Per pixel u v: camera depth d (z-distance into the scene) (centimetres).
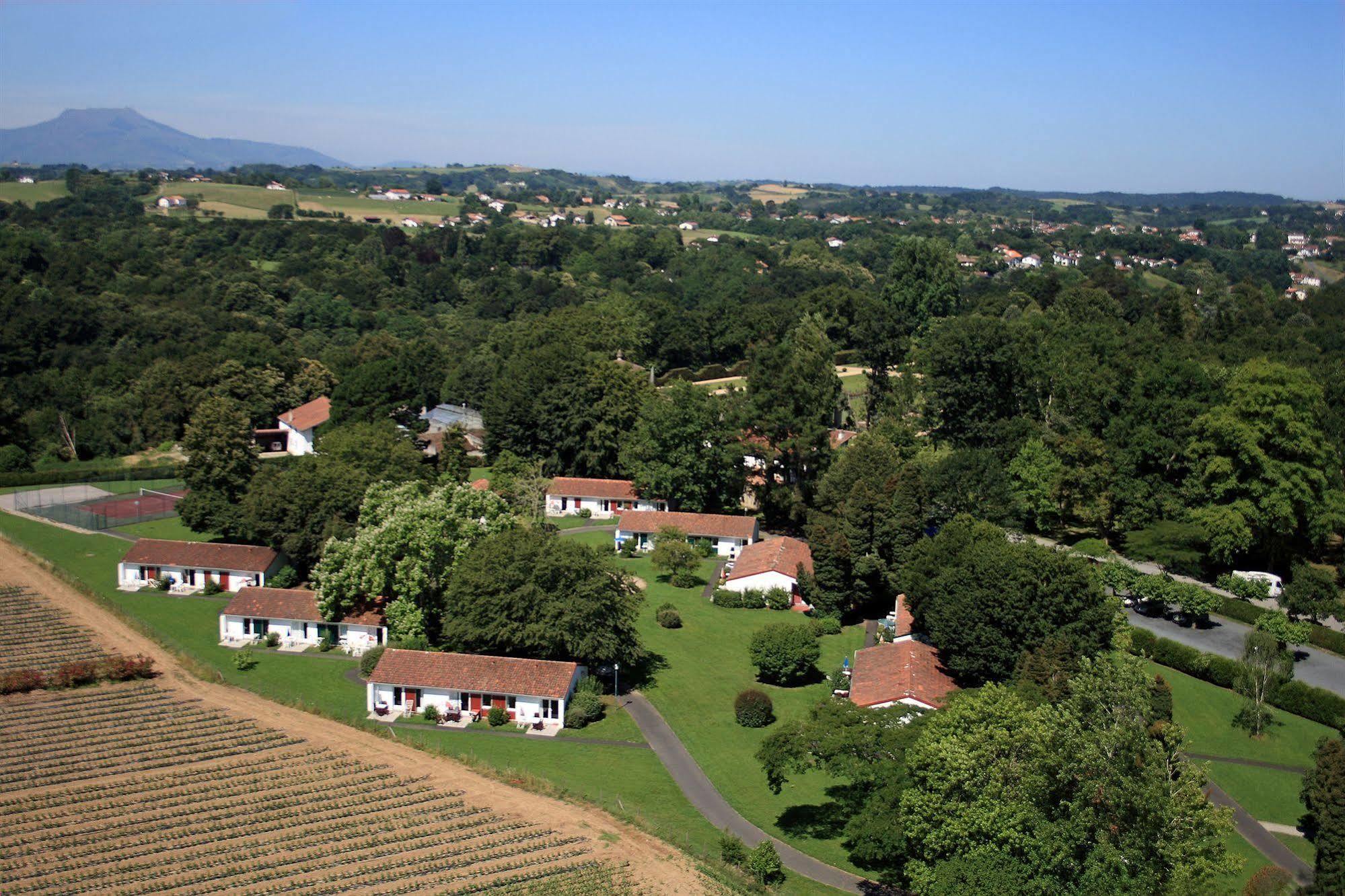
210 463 11669
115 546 11650
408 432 14900
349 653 9119
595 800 6644
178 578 10488
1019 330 13550
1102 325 14912
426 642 8625
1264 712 8131
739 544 12106
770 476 13062
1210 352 15025
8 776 6719
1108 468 11375
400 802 6506
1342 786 5706
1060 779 4869
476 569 8488
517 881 5672
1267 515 10412
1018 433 12256
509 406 14200
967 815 5009
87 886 5588
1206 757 7612
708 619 10200
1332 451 10688
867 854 5591
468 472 13175
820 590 10181
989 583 7800
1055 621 7644
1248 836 6625
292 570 10350
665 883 5688
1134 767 4834
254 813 6347
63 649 8700
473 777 6881
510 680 7869
